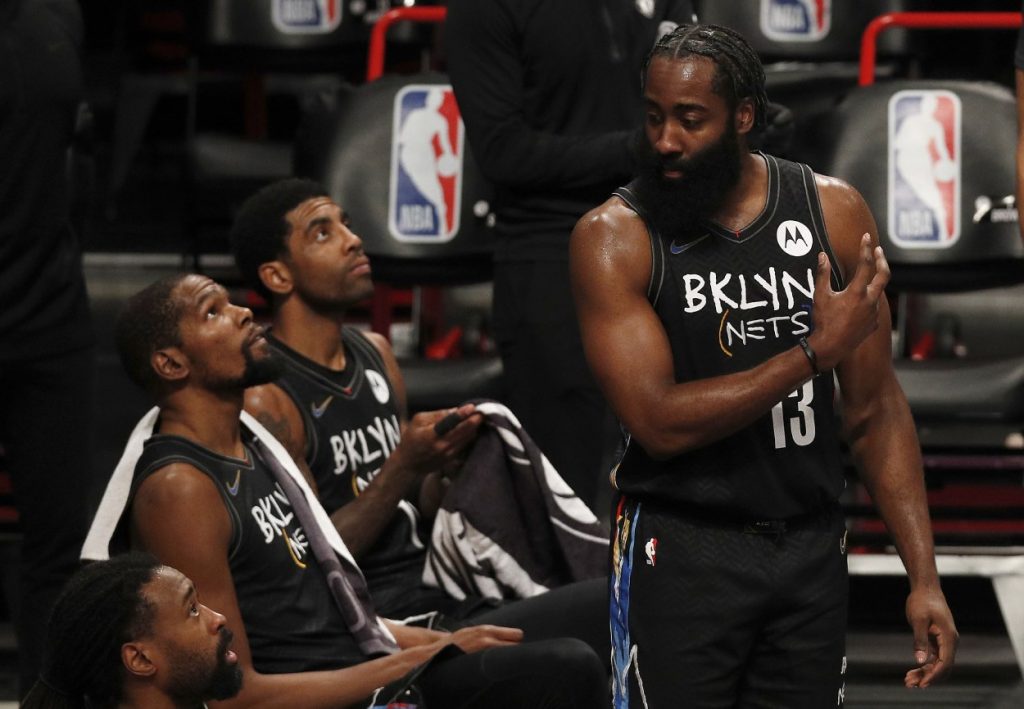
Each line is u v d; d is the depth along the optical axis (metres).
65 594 8.32
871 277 7.69
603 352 8.12
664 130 7.96
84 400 12.58
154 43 22.75
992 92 14.72
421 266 14.84
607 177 12.48
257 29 18.36
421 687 9.76
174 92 20.66
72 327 12.43
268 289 11.42
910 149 14.64
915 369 14.77
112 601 8.23
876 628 15.27
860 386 8.62
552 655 9.52
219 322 9.58
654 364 8.04
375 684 9.41
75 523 12.52
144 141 22.55
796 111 15.67
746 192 8.23
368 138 14.88
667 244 8.13
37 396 12.36
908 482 8.68
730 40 7.99
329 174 14.88
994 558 13.62
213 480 9.40
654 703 8.37
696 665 8.30
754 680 8.52
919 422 14.66
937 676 8.47
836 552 8.45
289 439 11.05
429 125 14.85
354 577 10.11
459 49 12.78
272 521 9.74
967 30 21.67
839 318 7.69
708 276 8.12
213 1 18.36
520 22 12.55
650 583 8.37
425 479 11.84
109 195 20.06
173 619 8.28
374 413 11.62
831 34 17.81
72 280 12.49
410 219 14.77
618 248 8.12
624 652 8.50
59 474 12.45
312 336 11.44
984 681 14.07
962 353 16.22
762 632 8.42
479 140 12.77
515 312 13.02
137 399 17.14
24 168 12.02
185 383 9.61
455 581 11.26
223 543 9.34
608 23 12.72
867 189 14.66
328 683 9.35
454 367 15.42
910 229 14.56
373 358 11.86
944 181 14.57
